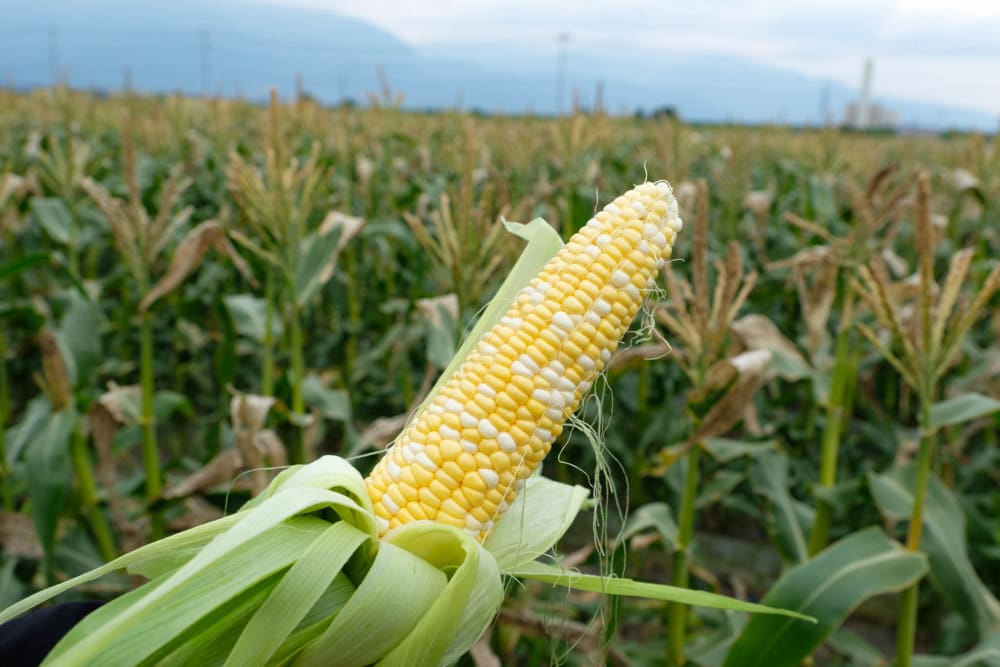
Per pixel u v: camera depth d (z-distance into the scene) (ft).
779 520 13.69
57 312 22.97
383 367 24.44
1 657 5.00
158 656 4.35
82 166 20.70
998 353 17.06
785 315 27.09
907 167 53.16
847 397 16.48
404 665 4.64
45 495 11.89
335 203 28.78
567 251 5.45
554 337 5.15
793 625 9.60
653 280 5.48
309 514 5.04
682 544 11.74
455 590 4.62
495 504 5.15
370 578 4.52
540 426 5.16
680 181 25.05
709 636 13.26
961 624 13.79
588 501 6.57
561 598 13.91
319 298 26.32
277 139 14.06
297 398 14.83
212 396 25.57
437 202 24.48
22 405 25.59
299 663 4.59
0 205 17.75
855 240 13.97
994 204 23.62
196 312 25.67
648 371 19.95
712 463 18.78
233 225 28.17
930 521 10.77
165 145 36.60
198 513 14.40
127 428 15.85
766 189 39.91
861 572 9.82
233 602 4.57
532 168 35.55
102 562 13.43
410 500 5.10
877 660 12.44
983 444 20.92
